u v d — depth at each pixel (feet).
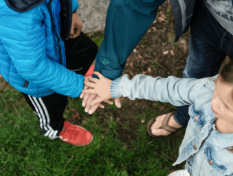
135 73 8.95
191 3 3.94
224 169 3.59
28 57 3.48
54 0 3.48
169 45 9.36
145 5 4.07
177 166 7.39
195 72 5.98
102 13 9.21
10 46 3.34
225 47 4.66
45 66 3.90
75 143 7.46
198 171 4.41
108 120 8.16
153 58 9.17
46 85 4.32
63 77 4.40
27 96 5.16
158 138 7.75
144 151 7.54
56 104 5.56
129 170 7.36
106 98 5.13
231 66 2.44
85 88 5.06
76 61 6.25
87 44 6.16
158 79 4.46
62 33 4.66
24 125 7.99
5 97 8.40
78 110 8.25
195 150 4.07
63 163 7.40
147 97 4.58
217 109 2.86
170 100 4.23
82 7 8.77
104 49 4.89
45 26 3.65
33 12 3.06
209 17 4.40
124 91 4.79
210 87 3.64
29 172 7.25
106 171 7.25
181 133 7.86
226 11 3.62
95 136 7.79
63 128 7.07
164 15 9.91
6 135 7.72
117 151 7.55
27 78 3.97
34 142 7.68
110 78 5.10
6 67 4.03
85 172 7.27
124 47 4.74
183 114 6.47
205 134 3.69
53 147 7.65
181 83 4.06
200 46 5.14
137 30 4.50
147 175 7.12
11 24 3.06
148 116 8.21
